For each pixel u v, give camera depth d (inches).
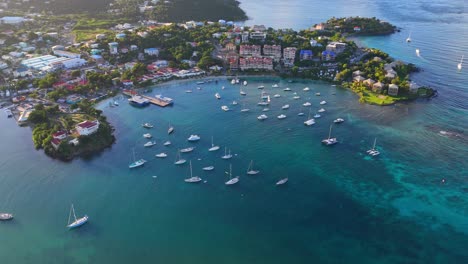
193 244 6697.8
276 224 7180.1
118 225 7135.8
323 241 6801.2
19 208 7544.3
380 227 7150.6
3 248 6638.8
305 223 7214.6
